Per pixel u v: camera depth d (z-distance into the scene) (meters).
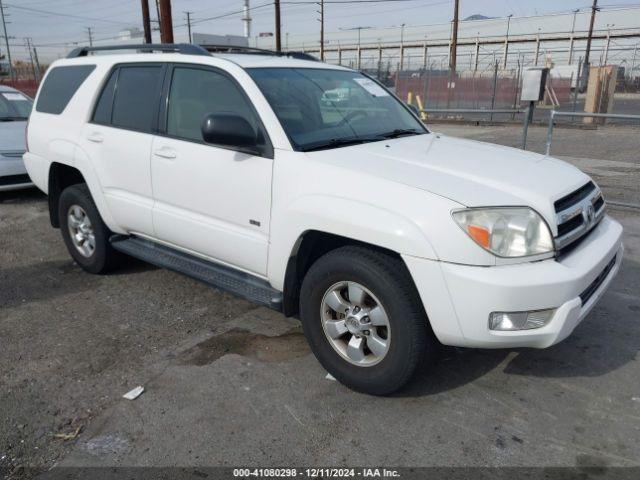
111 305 4.55
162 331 4.09
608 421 3.01
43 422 3.04
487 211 2.80
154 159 4.13
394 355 3.01
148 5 20.31
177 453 2.80
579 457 2.75
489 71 30.06
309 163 3.27
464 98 26.39
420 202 2.85
